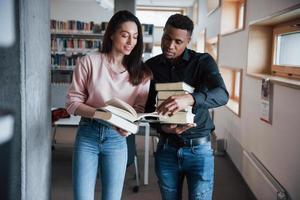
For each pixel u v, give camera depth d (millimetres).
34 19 1346
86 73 1621
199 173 1728
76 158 1661
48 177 1648
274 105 2662
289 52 3016
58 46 7242
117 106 1431
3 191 1289
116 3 5359
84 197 1664
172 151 1741
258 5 3178
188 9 10344
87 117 1576
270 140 2762
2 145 1270
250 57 3516
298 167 2160
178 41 1650
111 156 1661
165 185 1790
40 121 1476
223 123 4941
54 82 7410
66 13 8492
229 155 4469
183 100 1437
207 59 1720
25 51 1246
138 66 1665
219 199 3240
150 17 10492
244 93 3729
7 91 1242
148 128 3477
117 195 1745
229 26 5238
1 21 1211
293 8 2215
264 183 2756
